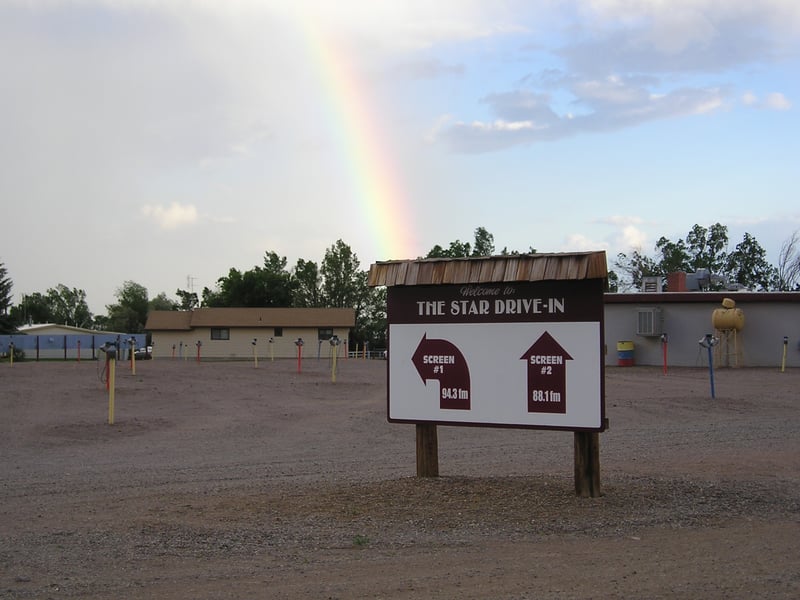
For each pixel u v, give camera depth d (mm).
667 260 83125
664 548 7500
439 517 8836
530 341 9711
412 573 6738
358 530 8375
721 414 21203
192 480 12383
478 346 10023
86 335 64812
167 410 22516
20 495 11188
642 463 13227
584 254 9281
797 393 25641
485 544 7730
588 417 9406
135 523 8922
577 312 9461
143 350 65625
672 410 21828
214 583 6531
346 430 18906
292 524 8711
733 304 36656
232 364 42719
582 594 6008
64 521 9188
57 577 6793
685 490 10336
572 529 8281
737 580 6367
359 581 6516
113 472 13312
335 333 61531
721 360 37562
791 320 37062
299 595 6137
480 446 16031
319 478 12266
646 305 38875
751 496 10055
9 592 6344
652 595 5961
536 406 9688
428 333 10320
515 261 9664
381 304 96625
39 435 17938
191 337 61156
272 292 86562
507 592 6109
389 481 10836
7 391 26422
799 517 8930
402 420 10500
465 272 9953
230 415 21609
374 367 39750
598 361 9352
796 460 13383
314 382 30047
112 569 7035
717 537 7953
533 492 9906
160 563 7219
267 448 16328
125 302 123562
